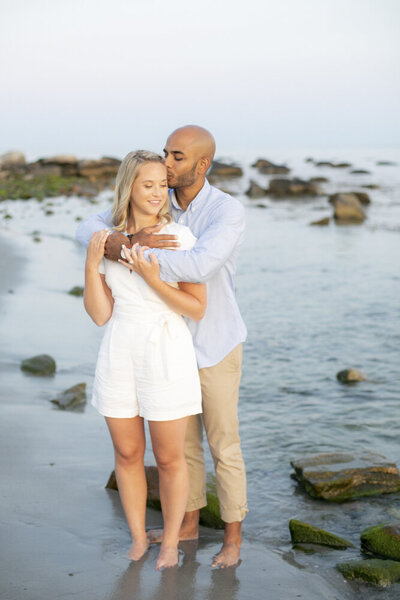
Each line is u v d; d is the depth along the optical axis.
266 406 5.33
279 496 3.89
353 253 13.17
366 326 7.74
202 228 3.07
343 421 5.00
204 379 3.05
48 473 3.87
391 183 34.25
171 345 2.83
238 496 3.10
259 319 8.13
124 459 3.05
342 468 4.01
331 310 8.54
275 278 10.70
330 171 46.34
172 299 2.79
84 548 3.09
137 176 2.85
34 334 6.96
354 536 3.45
